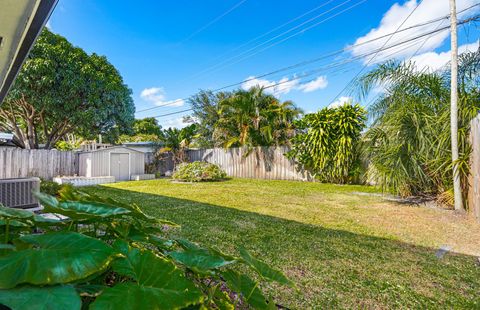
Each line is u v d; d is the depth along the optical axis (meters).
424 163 5.14
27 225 1.20
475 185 3.97
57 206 1.08
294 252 2.66
